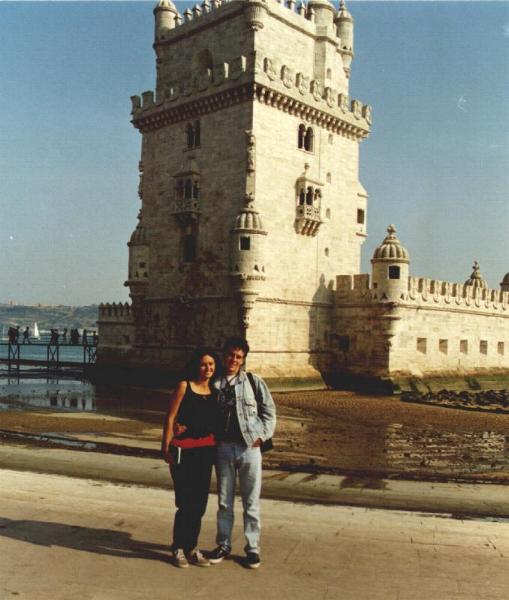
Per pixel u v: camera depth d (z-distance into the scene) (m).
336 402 40.06
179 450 9.55
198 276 48.69
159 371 50.75
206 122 48.69
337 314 50.84
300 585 8.75
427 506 14.13
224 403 9.67
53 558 9.47
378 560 9.84
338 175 52.69
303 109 48.53
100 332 60.75
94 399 39.59
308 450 22.94
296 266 48.50
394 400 41.88
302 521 11.88
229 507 9.67
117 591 8.35
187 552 9.53
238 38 47.41
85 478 15.74
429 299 50.44
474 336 56.44
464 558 10.04
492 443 25.84
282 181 47.44
